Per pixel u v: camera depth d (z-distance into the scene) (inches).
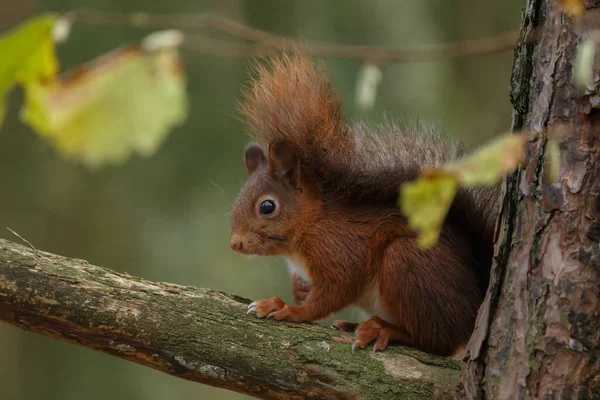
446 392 264.5
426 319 304.5
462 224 330.6
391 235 323.9
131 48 206.7
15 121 566.3
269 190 346.3
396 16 530.9
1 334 601.3
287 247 345.7
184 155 548.7
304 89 345.7
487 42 322.3
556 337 223.8
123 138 203.8
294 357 274.8
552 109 229.8
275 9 526.3
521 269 234.7
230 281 556.7
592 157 223.8
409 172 335.9
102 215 579.5
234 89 541.3
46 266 284.5
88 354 588.4
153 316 278.7
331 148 345.1
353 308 405.4
